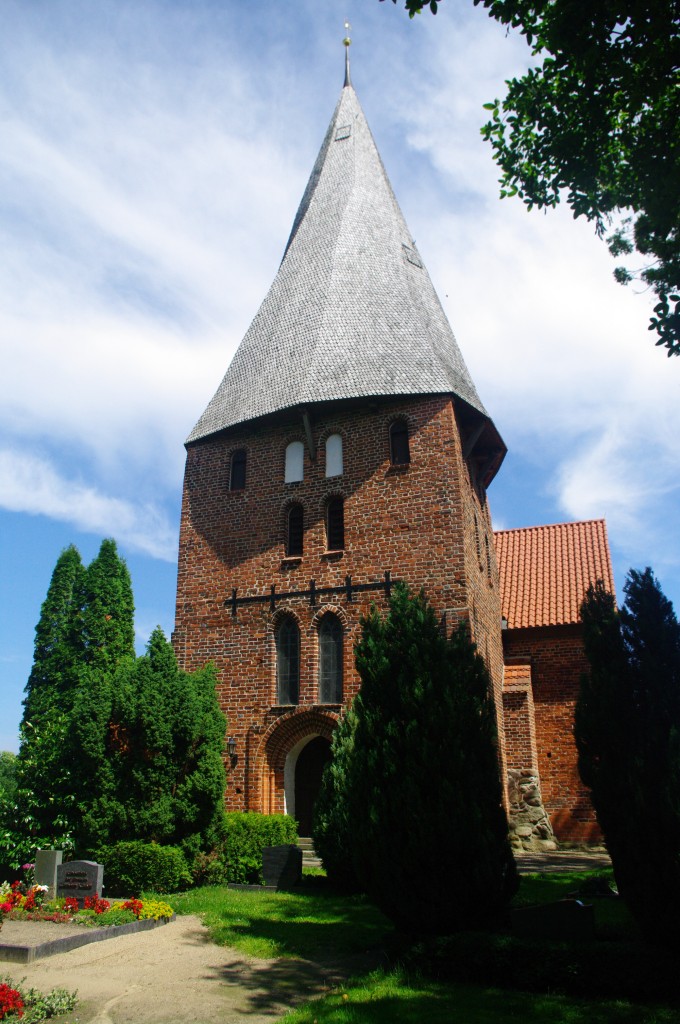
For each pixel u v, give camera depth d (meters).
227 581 23.73
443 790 10.78
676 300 11.31
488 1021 8.00
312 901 14.58
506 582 29.61
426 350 23.94
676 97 10.88
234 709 22.23
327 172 30.88
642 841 9.60
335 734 17.41
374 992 9.06
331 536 23.14
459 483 21.67
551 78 12.39
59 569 26.95
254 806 21.00
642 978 8.83
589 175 12.51
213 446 25.75
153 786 15.98
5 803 17.19
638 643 10.73
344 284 26.55
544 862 20.39
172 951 11.10
